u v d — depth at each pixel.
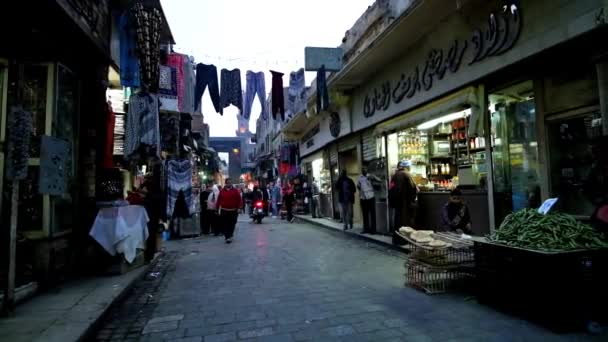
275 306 4.46
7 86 5.18
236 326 3.83
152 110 7.06
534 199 5.84
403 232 5.39
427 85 7.93
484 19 6.25
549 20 5.02
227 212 10.55
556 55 5.28
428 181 9.27
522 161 6.08
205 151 23.20
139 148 7.08
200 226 12.95
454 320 3.80
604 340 3.20
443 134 9.09
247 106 10.39
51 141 4.37
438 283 4.96
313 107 15.25
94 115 6.51
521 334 3.38
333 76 11.28
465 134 8.03
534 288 3.62
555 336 3.31
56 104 5.45
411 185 8.29
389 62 9.57
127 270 6.30
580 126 5.12
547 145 5.47
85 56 6.24
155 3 6.89
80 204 6.21
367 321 3.84
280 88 10.62
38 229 5.13
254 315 4.16
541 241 3.72
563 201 5.34
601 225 3.98
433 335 3.42
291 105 19.77
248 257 7.95
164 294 5.25
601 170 4.33
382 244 8.73
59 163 4.51
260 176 38.06
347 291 5.01
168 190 11.63
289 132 21.14
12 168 3.90
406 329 3.59
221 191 10.67
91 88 6.51
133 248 6.36
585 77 4.95
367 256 7.59
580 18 4.57
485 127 6.70
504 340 3.26
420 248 5.09
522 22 5.46
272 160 31.75
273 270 6.53
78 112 6.20
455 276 5.02
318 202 17.62
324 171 16.50
